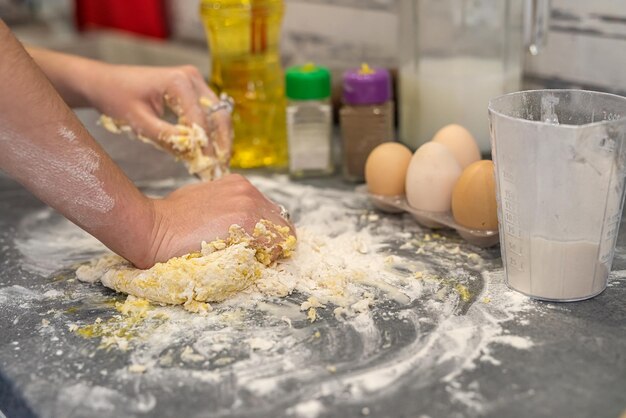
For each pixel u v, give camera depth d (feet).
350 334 2.08
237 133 3.53
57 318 2.26
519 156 2.09
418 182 2.70
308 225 2.86
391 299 2.27
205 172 3.05
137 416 1.76
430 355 1.95
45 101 2.15
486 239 2.55
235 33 3.39
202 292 2.23
